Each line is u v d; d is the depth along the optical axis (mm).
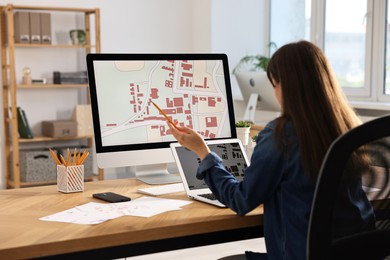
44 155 5695
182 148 2305
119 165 2453
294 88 1748
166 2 6441
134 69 2498
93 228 1771
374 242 1455
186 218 1899
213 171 1972
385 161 1412
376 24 5129
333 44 5633
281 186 1795
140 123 2496
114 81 2463
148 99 2518
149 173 2611
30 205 2094
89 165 5895
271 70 1841
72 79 5820
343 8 5484
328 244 1414
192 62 2605
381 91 5152
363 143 1375
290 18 6168
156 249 1810
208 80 2633
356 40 5363
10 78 5473
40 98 5949
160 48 6457
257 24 6422
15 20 5676
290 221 1767
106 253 1728
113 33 6223
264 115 5887
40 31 5637
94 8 5891
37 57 5902
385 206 1456
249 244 4219
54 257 1646
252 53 6410
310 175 1717
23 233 1717
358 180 1415
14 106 5473
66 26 6008
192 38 6590
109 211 1986
